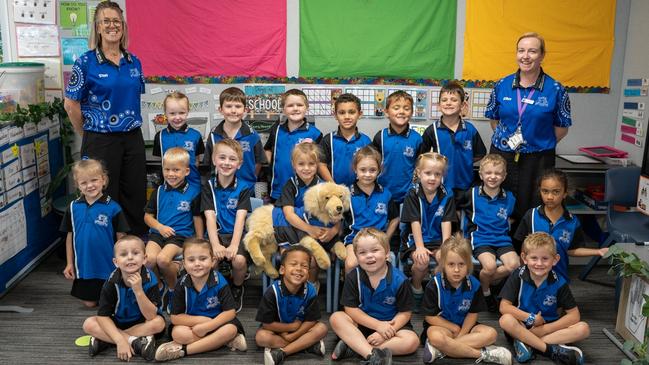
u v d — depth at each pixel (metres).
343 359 2.70
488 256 3.09
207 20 4.10
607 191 3.51
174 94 3.60
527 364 2.68
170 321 3.04
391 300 2.69
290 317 2.70
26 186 3.57
